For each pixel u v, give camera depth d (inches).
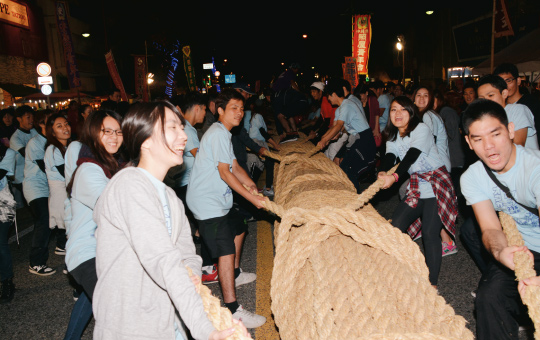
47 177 194.5
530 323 125.6
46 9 1032.2
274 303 92.4
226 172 138.5
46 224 203.5
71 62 559.8
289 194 163.0
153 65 1306.6
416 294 82.2
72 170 122.2
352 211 102.0
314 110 468.1
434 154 149.5
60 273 204.4
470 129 95.6
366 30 563.5
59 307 168.9
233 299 142.9
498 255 92.5
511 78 173.9
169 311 73.5
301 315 82.7
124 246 71.8
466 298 151.5
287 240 110.6
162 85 1341.0
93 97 908.6
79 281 109.5
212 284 182.5
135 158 76.6
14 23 883.4
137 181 71.9
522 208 100.9
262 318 143.5
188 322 63.7
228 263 142.8
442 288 160.2
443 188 145.8
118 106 242.5
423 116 175.9
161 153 75.3
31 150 202.4
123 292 71.0
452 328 74.1
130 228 68.4
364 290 83.0
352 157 234.8
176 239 80.6
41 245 202.7
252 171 310.3
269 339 136.4
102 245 72.7
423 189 149.4
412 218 152.7
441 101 238.8
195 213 144.6
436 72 1126.4
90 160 110.3
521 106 153.1
